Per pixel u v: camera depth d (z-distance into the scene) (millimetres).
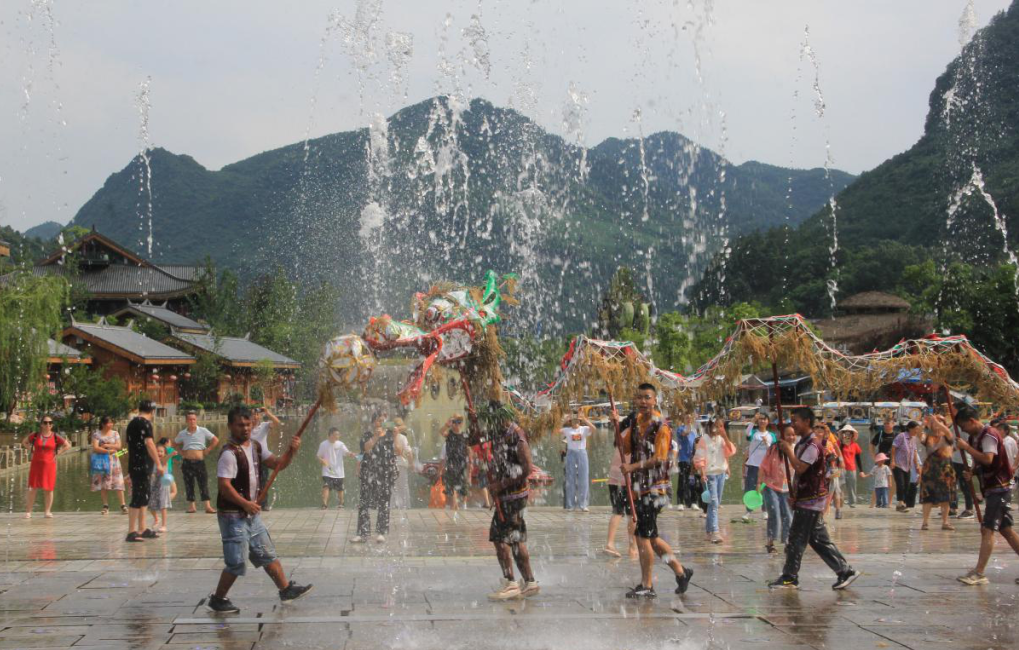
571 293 80625
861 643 6113
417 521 13688
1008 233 82438
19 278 30953
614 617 6863
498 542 7738
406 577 8703
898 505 15859
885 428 17047
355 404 62156
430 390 9391
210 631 6434
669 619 6797
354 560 9805
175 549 10734
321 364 8633
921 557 10031
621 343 10812
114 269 72188
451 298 9109
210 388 58719
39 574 8852
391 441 11531
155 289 70250
